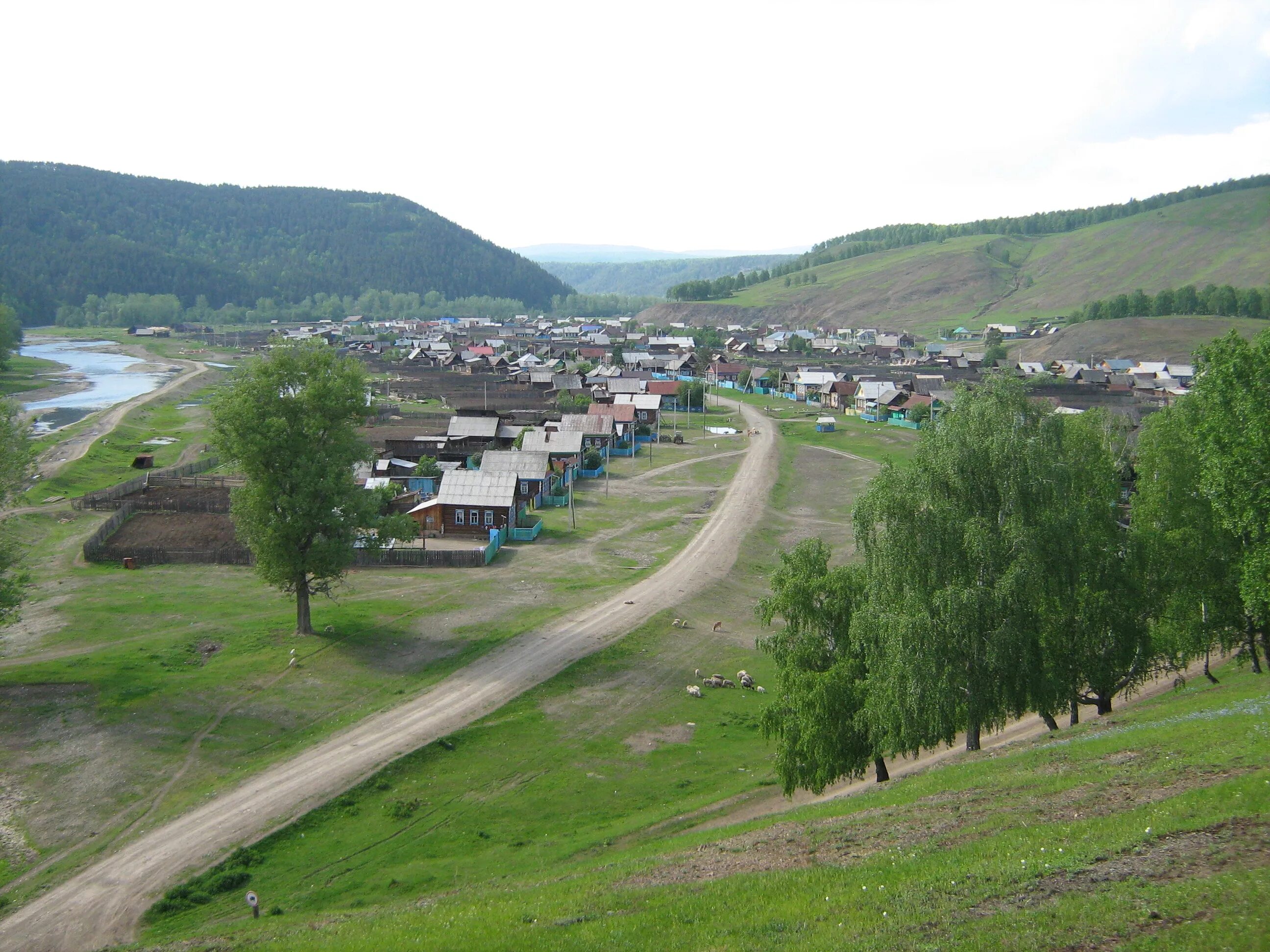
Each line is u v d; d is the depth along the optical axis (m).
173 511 95.69
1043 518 39.69
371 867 38.62
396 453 128.50
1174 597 47.62
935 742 39.44
